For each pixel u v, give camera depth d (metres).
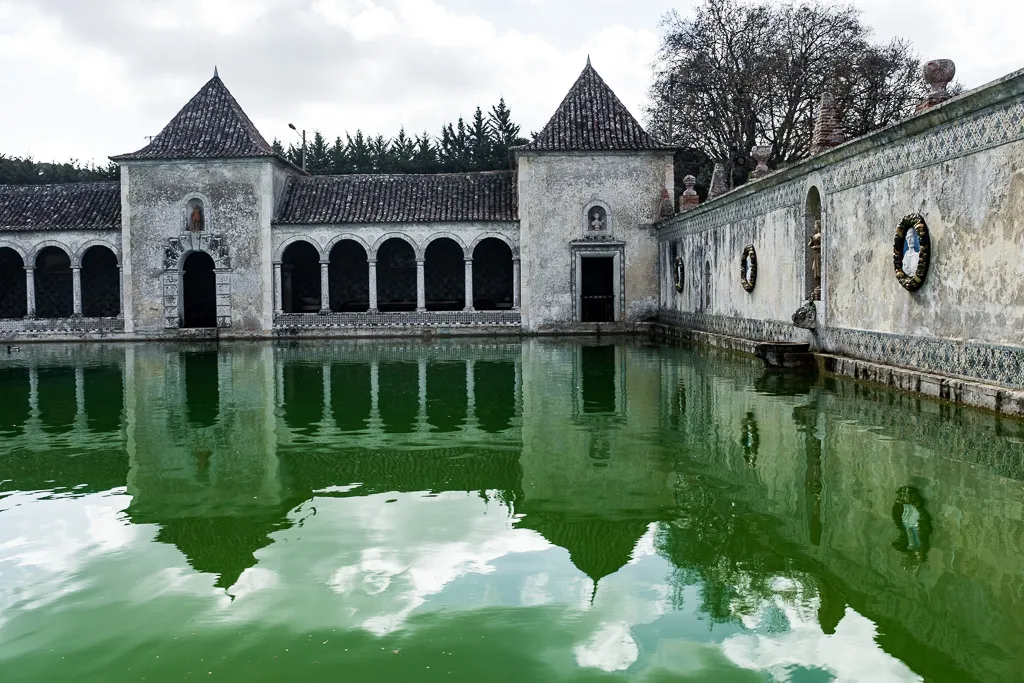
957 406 10.74
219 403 13.22
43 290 34.88
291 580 5.33
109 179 53.50
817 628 4.48
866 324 13.97
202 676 4.12
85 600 5.06
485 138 59.53
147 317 31.58
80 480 8.04
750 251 19.72
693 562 5.50
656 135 44.22
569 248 31.05
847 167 14.52
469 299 31.33
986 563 5.30
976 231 10.62
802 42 36.91
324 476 8.08
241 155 30.94
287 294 33.72
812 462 8.05
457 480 7.83
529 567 5.49
